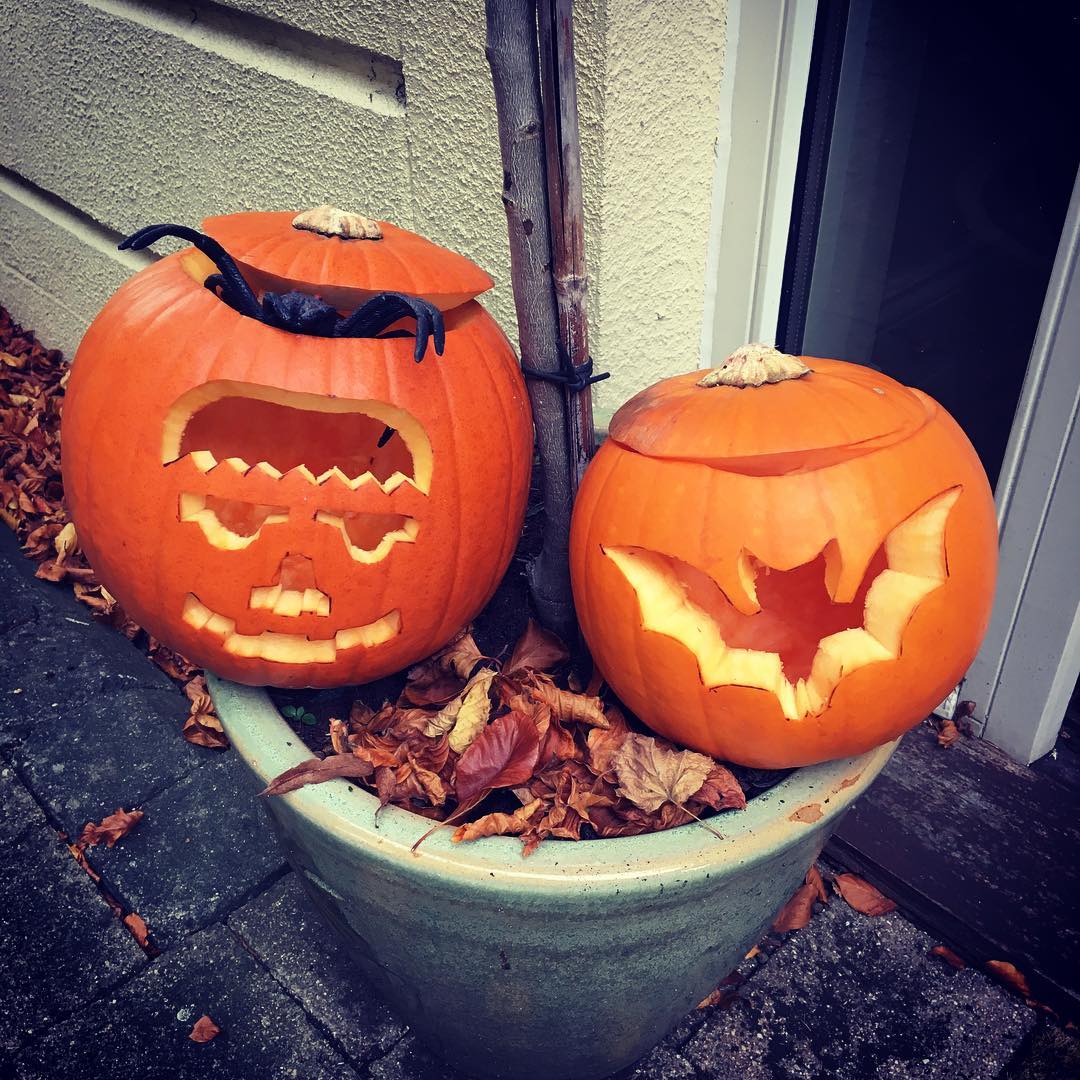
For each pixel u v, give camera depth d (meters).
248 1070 1.79
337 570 1.46
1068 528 2.01
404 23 2.10
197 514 1.45
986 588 1.40
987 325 2.06
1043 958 1.90
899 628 1.32
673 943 1.39
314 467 1.84
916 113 1.99
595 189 1.89
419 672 1.75
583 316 1.54
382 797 1.37
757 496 1.29
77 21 3.10
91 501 1.50
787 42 1.85
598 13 1.73
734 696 1.35
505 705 1.63
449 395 1.47
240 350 1.38
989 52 1.85
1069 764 2.31
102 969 1.94
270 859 2.16
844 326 2.32
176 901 2.08
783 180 1.99
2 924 2.01
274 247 1.46
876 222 2.15
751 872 1.33
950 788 2.25
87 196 3.48
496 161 2.08
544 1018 1.49
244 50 2.62
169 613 1.52
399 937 1.43
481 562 1.59
